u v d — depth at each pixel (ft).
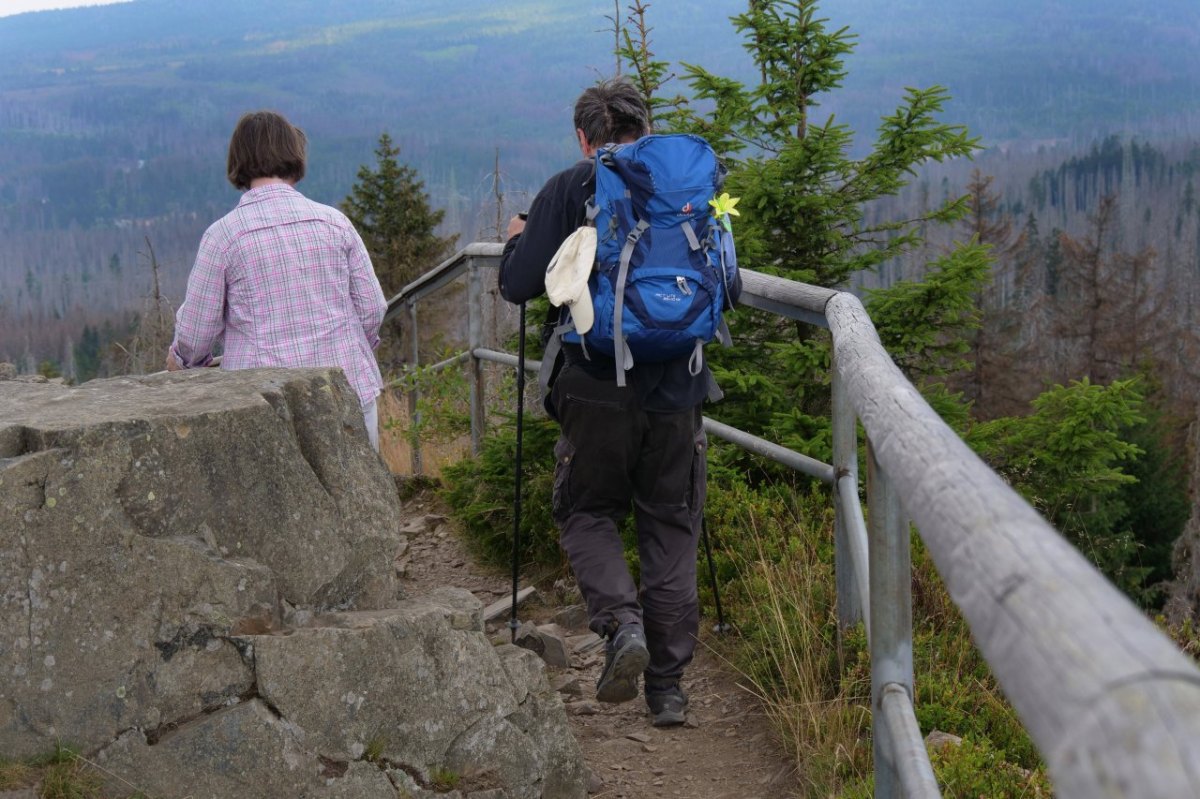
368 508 8.96
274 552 8.28
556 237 9.96
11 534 7.11
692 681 12.02
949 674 10.80
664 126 21.02
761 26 20.43
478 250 18.16
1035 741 1.84
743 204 19.61
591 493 10.44
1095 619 1.88
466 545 17.26
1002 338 108.17
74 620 7.26
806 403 19.07
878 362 5.71
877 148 19.72
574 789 9.33
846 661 10.89
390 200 121.80
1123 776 1.49
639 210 9.51
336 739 8.00
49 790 6.93
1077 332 138.92
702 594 13.44
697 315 9.47
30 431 7.40
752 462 17.43
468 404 20.01
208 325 11.40
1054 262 209.36
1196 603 45.16
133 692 7.40
